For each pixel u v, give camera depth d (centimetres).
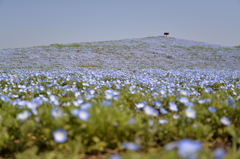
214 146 263
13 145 254
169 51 3838
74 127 239
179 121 299
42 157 212
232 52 3928
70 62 2884
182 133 266
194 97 508
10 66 2508
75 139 239
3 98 416
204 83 918
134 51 3716
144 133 253
